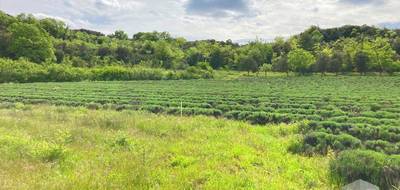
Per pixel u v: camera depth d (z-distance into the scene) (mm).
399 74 84188
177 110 27000
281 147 13508
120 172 9195
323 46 111250
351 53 89375
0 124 16641
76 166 9906
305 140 14000
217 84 61062
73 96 38812
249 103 32906
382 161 9594
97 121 18062
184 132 16047
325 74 89750
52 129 15617
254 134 16125
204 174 9312
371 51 86188
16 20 108312
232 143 13570
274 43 120938
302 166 10906
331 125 18000
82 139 13742
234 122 20203
